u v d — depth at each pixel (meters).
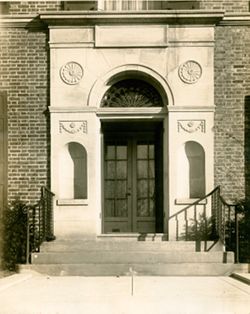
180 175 15.30
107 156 16.64
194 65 15.26
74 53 15.33
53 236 14.99
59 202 15.15
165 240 15.08
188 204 15.05
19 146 15.36
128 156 16.62
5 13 15.45
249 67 15.37
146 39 15.27
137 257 13.97
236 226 13.93
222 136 15.28
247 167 15.24
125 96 15.60
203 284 12.11
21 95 15.40
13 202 14.56
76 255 13.98
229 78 15.34
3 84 15.44
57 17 15.16
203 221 15.02
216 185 15.24
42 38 15.44
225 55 15.37
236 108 15.32
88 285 11.98
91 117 15.27
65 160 15.39
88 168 15.16
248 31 15.39
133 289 11.41
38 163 15.34
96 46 15.27
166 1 15.43
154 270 13.66
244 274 13.08
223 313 8.90
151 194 16.59
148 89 15.64
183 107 15.18
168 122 15.23
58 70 15.33
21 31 15.45
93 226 15.12
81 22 15.27
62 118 15.27
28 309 9.25
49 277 13.33
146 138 16.64
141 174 16.62
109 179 16.62
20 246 14.15
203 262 13.87
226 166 15.25
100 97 15.31
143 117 15.43
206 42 15.29
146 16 15.14
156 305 9.56
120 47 15.28
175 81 15.25
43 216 14.56
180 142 15.18
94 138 15.23
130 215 16.56
